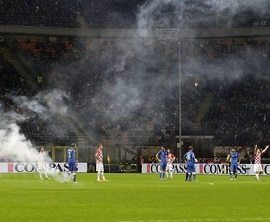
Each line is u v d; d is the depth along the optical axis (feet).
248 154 286.46
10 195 113.29
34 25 333.83
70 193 119.65
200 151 300.81
